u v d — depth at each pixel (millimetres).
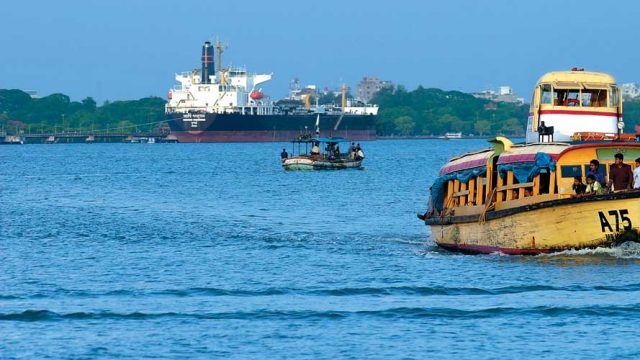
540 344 101812
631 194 128500
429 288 125188
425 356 99188
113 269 145875
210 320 112000
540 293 120062
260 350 101562
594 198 129125
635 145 135500
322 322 110812
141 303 120562
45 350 101812
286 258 154375
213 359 99188
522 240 136750
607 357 97875
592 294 118688
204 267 146750
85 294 126312
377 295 123188
